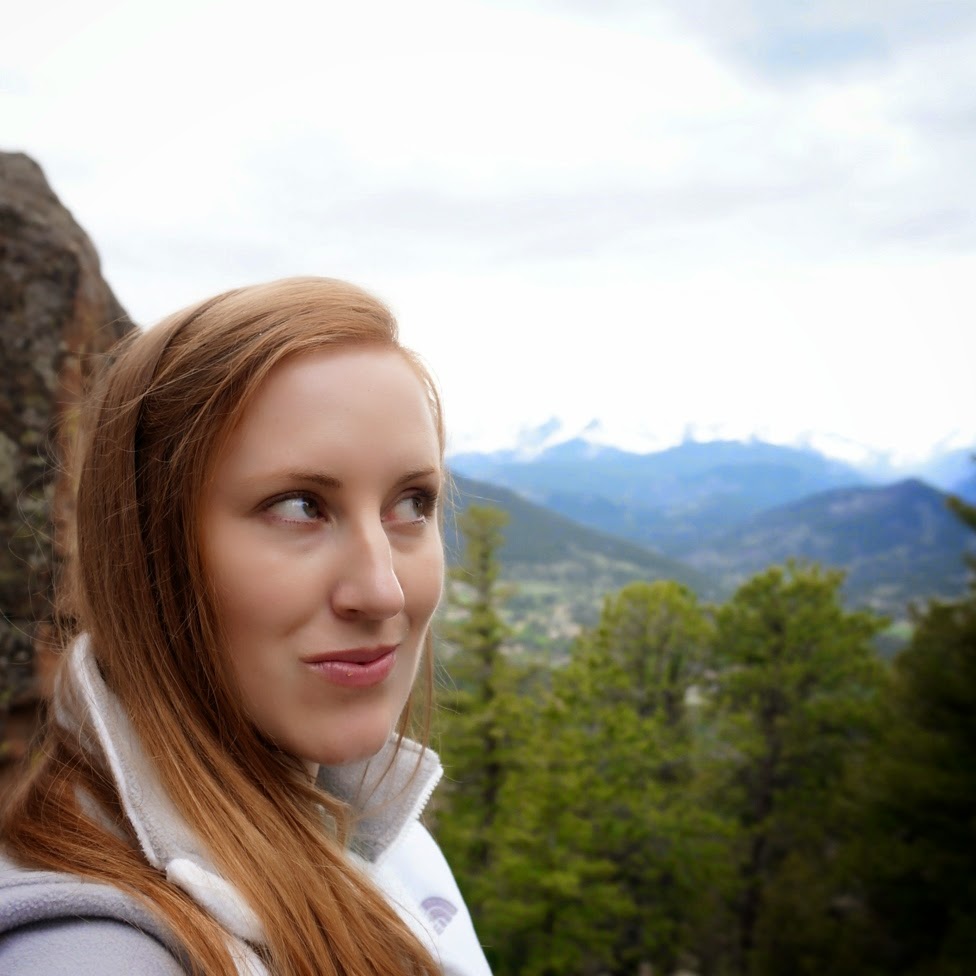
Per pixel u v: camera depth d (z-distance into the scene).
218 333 0.77
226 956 0.62
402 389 0.82
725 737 22.22
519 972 16.70
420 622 0.85
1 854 0.69
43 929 0.57
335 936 0.75
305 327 0.77
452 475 1.36
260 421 0.75
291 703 0.77
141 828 0.70
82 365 4.27
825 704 21.62
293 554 0.76
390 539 0.83
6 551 3.42
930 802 13.90
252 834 0.74
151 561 0.79
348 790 1.09
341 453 0.76
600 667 22.06
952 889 13.66
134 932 0.59
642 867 18.62
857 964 14.97
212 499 0.76
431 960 0.84
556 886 15.14
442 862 1.31
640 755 18.56
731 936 21.48
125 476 0.80
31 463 3.74
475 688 18.56
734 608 23.28
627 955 18.09
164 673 0.77
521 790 16.70
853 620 22.55
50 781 0.75
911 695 15.32
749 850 22.08
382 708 0.80
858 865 15.00
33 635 3.41
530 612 156.25
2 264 4.04
